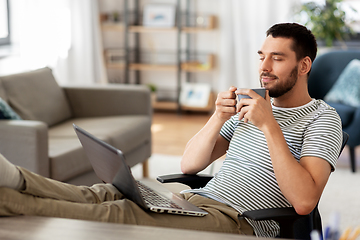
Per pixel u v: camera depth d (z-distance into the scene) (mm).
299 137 1421
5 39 4328
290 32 1423
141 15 5336
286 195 1277
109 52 5297
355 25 4766
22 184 1106
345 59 3650
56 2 4770
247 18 4828
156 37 5379
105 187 1452
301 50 1419
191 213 1318
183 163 1654
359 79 3498
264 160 1452
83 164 2367
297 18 4648
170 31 5309
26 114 2727
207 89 5117
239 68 4910
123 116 3092
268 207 1417
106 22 5309
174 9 5121
